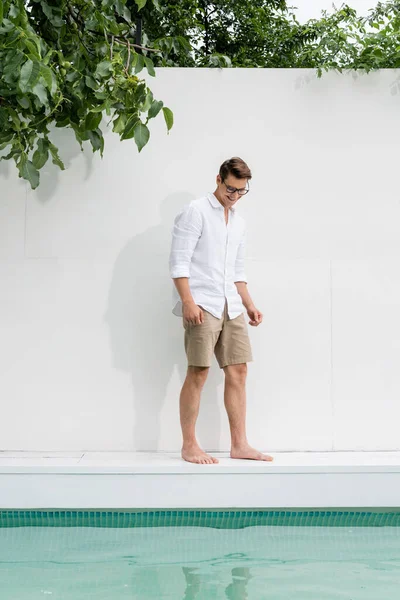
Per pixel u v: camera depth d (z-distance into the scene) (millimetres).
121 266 3648
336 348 3658
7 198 3641
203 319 3197
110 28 3299
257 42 11555
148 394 3613
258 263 3664
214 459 3092
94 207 3652
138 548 2518
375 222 3697
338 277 3678
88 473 2934
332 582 2123
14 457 3363
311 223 3684
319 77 3684
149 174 3664
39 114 3242
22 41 2680
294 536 2727
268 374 3635
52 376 3607
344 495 2971
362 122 3713
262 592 2023
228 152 3678
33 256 3637
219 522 2951
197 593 2010
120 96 3111
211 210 3291
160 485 2943
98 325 3631
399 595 2002
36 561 2340
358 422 3639
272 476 2963
